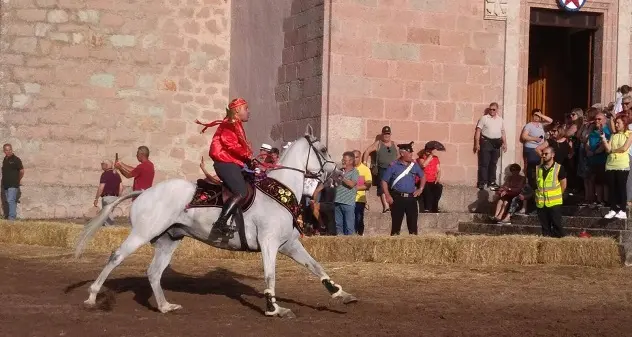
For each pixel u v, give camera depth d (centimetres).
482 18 2073
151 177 1936
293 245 1069
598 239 1487
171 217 1031
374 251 1543
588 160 1734
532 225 1791
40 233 1838
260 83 2247
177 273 1408
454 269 1460
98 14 2312
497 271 1438
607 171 1634
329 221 1859
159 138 2344
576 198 1869
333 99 1973
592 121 1750
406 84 2025
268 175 1060
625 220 1614
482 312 1080
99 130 2306
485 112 2064
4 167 2186
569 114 1930
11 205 2189
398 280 1348
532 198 1919
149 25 2342
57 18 2284
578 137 1848
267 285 1016
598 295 1222
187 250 1614
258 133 2259
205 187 1045
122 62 2325
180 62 2364
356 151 1823
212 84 2392
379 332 934
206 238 1042
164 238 1062
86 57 2302
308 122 2031
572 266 1486
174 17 2362
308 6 2053
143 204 1035
